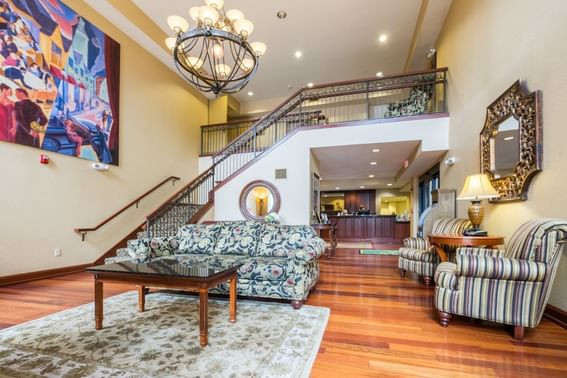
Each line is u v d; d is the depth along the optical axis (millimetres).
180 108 7281
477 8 3758
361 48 6711
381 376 1527
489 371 1584
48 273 3967
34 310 2576
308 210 5285
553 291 2312
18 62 3645
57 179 4145
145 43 5816
